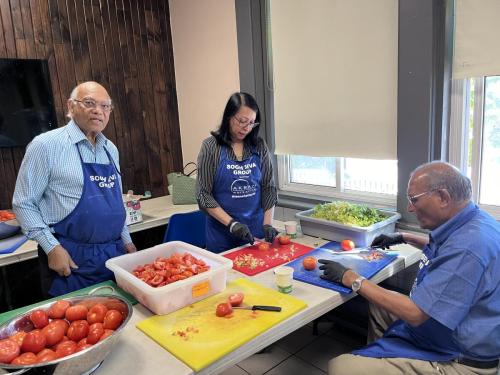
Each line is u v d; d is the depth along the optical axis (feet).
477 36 6.15
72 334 3.73
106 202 5.91
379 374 4.54
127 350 3.76
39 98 9.37
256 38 9.21
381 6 7.13
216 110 10.71
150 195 11.10
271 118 9.54
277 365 7.49
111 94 10.69
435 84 6.66
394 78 7.16
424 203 4.48
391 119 7.34
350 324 8.09
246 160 6.83
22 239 7.84
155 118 11.63
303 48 8.48
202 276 4.60
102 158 6.05
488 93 6.49
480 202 6.92
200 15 10.53
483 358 4.36
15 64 8.97
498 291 4.21
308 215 7.27
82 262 5.78
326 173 9.16
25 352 3.47
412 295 4.32
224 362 3.66
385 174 8.09
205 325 4.11
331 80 8.13
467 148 6.82
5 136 9.03
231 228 6.41
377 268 5.50
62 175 5.54
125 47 10.82
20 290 9.05
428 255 4.74
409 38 6.64
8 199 9.39
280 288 4.88
